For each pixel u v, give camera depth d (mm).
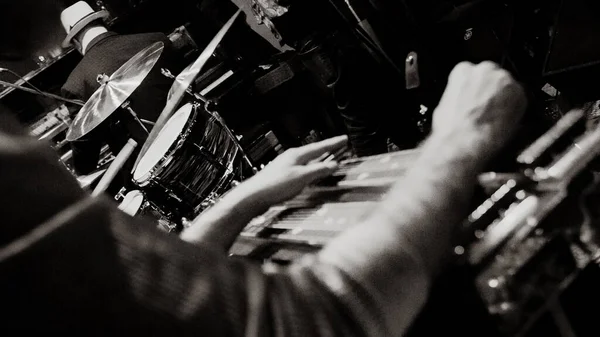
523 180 610
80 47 4094
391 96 2760
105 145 4723
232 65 4355
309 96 4109
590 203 560
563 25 1702
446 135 597
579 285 541
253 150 4156
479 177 638
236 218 912
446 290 578
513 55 1987
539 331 545
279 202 917
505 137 607
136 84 3248
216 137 2707
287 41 2814
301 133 4258
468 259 583
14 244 343
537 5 1931
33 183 366
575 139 643
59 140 5082
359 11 2354
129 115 3658
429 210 512
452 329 572
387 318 454
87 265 357
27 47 4926
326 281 453
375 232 495
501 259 572
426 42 2230
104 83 3396
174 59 3979
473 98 631
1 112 392
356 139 2885
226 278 413
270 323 406
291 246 768
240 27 4164
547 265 556
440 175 543
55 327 339
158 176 2479
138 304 361
